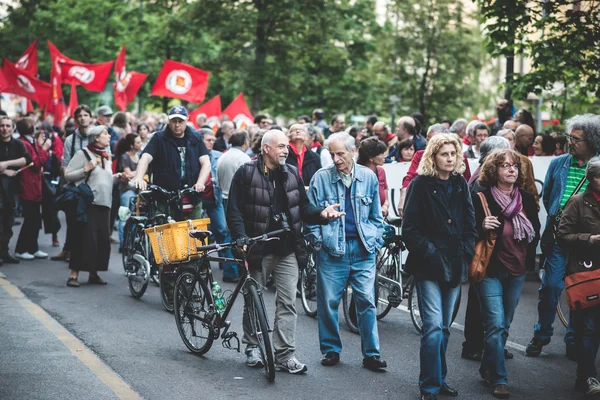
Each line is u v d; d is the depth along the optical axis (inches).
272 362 402.0
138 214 641.0
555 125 1154.0
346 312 516.4
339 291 435.8
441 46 1882.4
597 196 404.5
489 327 395.5
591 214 402.9
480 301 401.1
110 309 562.9
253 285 411.2
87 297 602.9
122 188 833.5
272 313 562.6
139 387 389.7
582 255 402.9
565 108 1050.1
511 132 663.8
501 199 395.5
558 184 471.2
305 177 617.3
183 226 475.8
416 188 382.0
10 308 555.8
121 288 641.6
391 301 521.7
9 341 467.8
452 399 386.3
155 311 560.1
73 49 2261.3
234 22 1921.8
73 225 645.3
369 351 430.6
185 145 590.6
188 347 456.4
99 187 644.1
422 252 375.6
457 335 510.9
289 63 1973.4
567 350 465.7
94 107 2268.7
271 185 425.7
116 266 745.0
